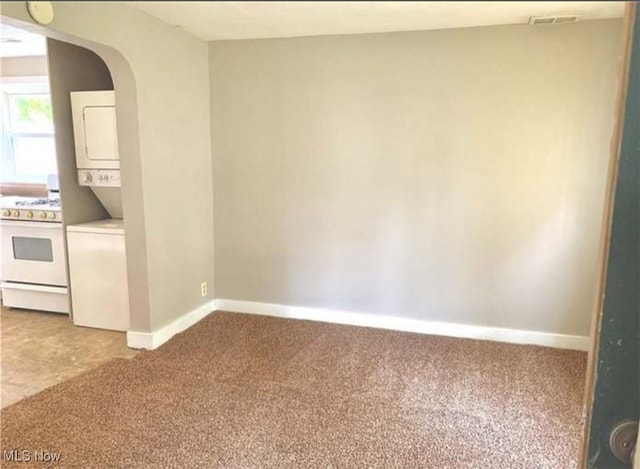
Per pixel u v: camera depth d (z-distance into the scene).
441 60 3.34
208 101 3.87
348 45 3.51
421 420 2.54
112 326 3.79
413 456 2.25
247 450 2.29
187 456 2.24
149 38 3.09
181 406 2.66
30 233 4.06
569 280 3.37
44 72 4.76
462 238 3.53
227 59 3.77
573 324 3.41
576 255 3.33
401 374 3.05
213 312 4.14
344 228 3.78
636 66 1.08
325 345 3.48
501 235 3.45
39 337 3.68
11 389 2.90
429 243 3.61
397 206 3.62
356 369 3.12
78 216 3.90
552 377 3.00
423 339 3.60
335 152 3.69
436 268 3.62
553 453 2.27
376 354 3.34
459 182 3.46
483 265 3.52
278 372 3.07
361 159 3.64
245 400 2.73
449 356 3.31
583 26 3.04
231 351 3.37
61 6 2.06
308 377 3.01
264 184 3.89
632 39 1.07
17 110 5.00
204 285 4.02
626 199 1.13
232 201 3.99
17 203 4.20
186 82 3.57
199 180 3.84
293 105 3.71
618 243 1.15
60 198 3.74
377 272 3.76
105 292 3.75
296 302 4.01
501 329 3.56
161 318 3.49
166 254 3.49
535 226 3.37
